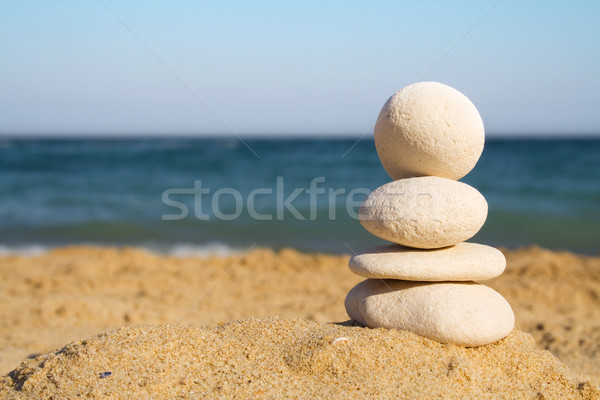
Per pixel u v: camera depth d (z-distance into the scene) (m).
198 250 0.91
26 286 0.65
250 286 0.67
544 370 0.34
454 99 0.35
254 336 0.35
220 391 0.30
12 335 0.49
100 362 0.31
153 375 0.30
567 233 1.01
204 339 0.34
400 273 0.34
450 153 0.35
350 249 0.92
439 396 0.30
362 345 0.33
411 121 0.35
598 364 0.43
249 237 1.01
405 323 0.34
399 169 0.37
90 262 0.77
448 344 0.34
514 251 0.86
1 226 1.11
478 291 0.35
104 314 0.54
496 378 0.33
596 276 0.69
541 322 0.54
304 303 0.59
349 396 0.30
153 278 0.70
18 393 0.31
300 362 0.32
